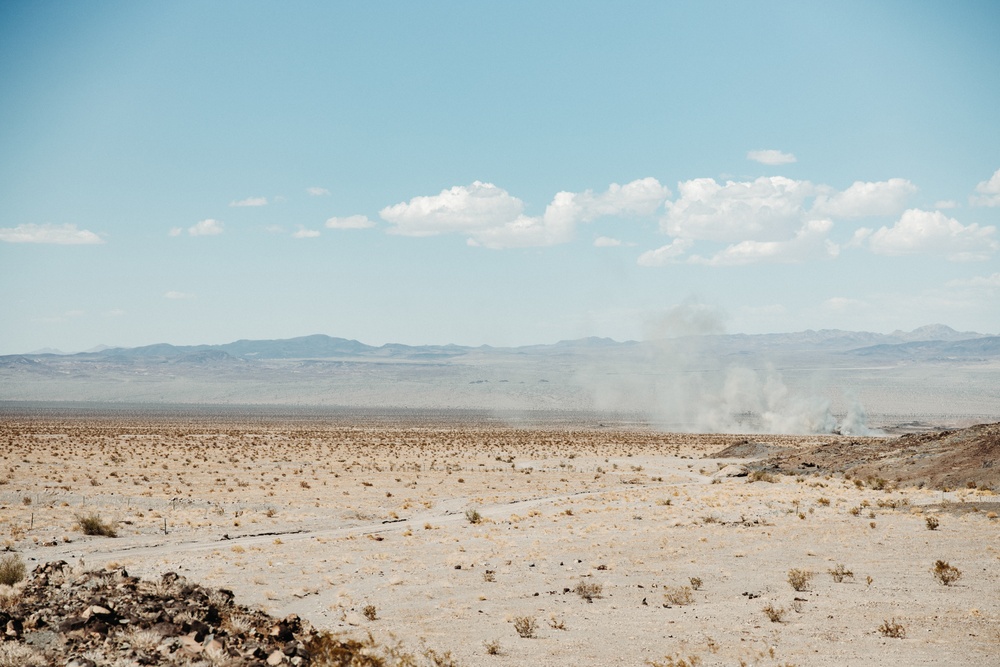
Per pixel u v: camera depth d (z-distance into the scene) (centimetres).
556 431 17538
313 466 8444
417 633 2092
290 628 2048
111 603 1994
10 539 3784
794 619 2175
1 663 1588
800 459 8181
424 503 5669
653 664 1805
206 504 5394
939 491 5119
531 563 3056
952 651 1853
